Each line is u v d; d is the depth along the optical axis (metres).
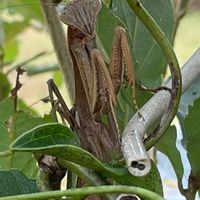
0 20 0.82
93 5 0.44
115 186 0.36
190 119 0.45
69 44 0.45
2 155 0.36
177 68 0.40
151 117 0.40
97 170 0.38
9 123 0.51
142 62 0.50
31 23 0.89
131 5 0.39
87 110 0.44
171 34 0.50
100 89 0.44
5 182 0.39
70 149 0.36
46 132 0.37
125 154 0.37
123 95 0.47
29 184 0.40
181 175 0.47
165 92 0.40
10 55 0.96
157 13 0.50
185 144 0.48
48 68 0.75
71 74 0.53
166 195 0.57
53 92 0.45
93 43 0.45
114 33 0.45
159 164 0.56
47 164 0.40
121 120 0.48
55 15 0.53
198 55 0.42
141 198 0.35
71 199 0.37
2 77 0.66
